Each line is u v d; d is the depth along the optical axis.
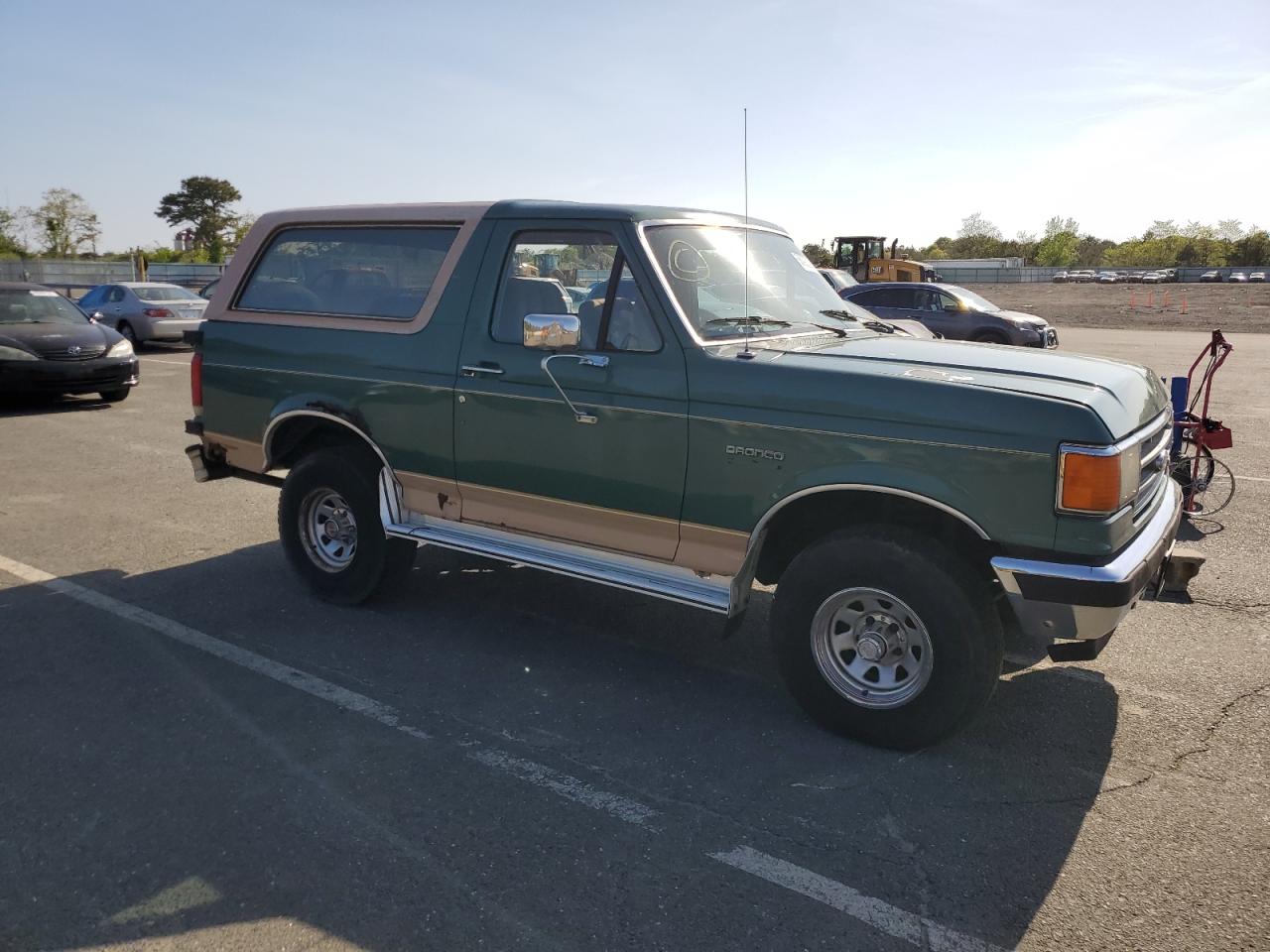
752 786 3.56
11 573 5.91
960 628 3.54
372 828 3.26
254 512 7.43
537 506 4.52
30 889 2.94
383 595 5.37
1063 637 3.45
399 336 4.85
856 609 3.82
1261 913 2.86
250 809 3.37
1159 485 4.13
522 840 3.21
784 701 4.27
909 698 3.69
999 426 3.40
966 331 18.95
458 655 4.73
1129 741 3.91
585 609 5.39
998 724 4.05
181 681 4.39
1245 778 3.62
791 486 3.77
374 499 5.10
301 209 5.40
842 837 3.24
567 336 4.08
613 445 4.18
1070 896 2.94
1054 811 3.40
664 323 4.07
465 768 3.67
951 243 121.50
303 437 5.48
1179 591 5.59
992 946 2.72
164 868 3.04
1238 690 4.38
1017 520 3.41
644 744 3.87
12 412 12.31
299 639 4.91
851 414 3.64
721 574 4.08
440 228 4.83
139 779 3.56
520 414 4.43
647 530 4.21
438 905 2.88
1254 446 10.09
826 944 2.73
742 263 4.64
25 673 4.46
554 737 3.92
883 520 3.91
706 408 3.94
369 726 3.99
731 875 3.04
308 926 2.78
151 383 15.35
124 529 6.93
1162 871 3.06
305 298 5.31
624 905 2.88
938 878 3.03
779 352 4.03
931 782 3.59
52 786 3.51
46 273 45.91
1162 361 19.33
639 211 4.30
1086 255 125.44
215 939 2.73
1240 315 36.75
